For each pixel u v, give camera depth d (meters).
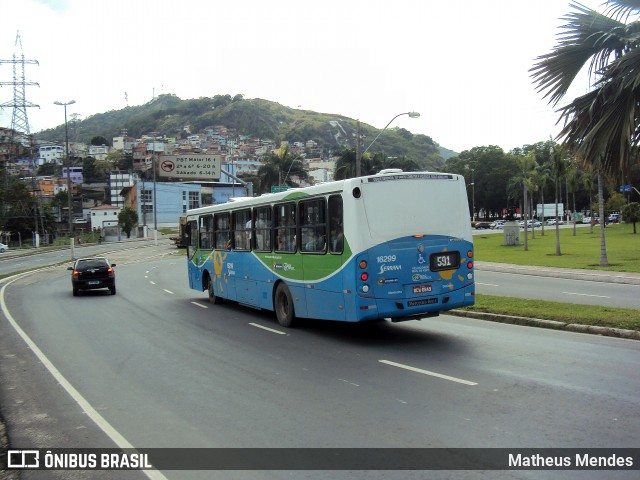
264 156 64.19
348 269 10.27
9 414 7.00
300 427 6.03
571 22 9.25
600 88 9.09
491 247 47.91
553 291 18.36
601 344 9.64
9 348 11.64
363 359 9.31
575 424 5.70
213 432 6.01
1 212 87.25
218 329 13.15
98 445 5.81
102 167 149.62
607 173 9.38
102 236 94.25
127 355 10.43
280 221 13.08
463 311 13.70
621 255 33.56
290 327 12.92
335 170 56.97
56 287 27.47
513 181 73.62
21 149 111.69
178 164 47.72
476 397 6.79
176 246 67.56
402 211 10.39
